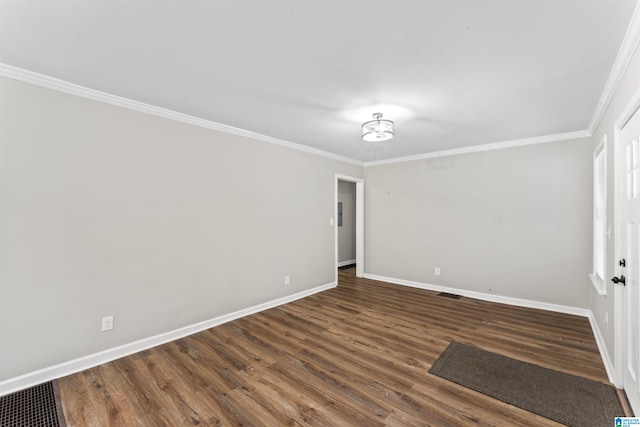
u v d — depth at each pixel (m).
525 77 2.17
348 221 7.27
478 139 3.93
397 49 1.83
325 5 1.45
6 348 2.09
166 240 2.93
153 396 2.05
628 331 1.96
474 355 2.62
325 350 2.73
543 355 2.61
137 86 2.37
